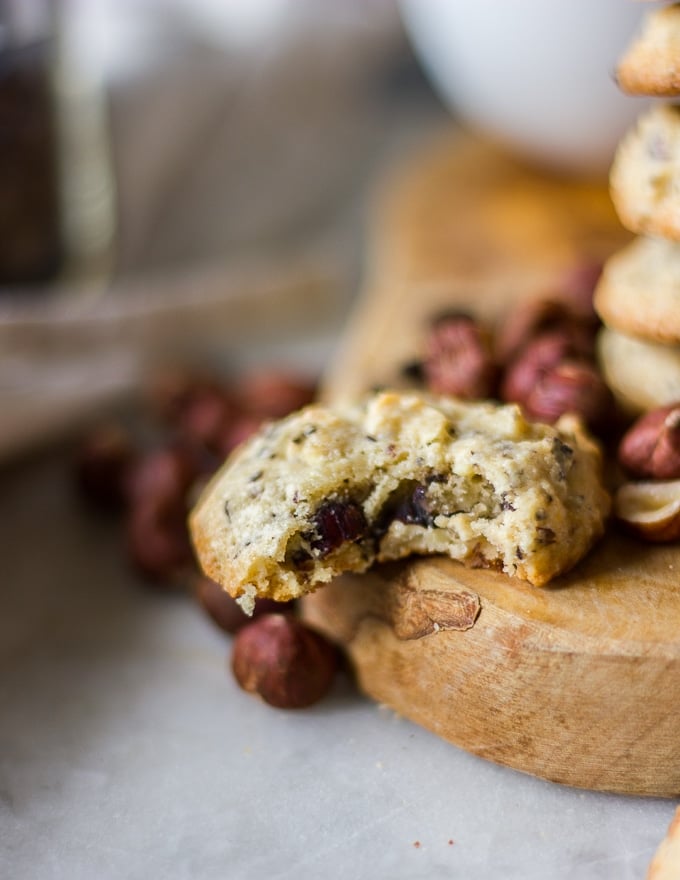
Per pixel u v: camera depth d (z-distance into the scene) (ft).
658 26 0.87
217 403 1.06
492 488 0.84
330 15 1.43
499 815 0.82
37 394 1.10
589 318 1.00
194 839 0.82
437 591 0.83
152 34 1.31
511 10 1.08
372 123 1.52
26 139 1.10
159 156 1.30
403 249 1.18
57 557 1.02
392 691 0.87
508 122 1.17
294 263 1.29
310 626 0.90
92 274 1.23
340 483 0.84
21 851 0.82
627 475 0.89
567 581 0.83
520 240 1.18
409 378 1.01
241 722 0.88
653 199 0.89
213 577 0.84
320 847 0.81
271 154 1.39
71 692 0.91
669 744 0.81
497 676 0.82
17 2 1.07
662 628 0.80
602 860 0.80
